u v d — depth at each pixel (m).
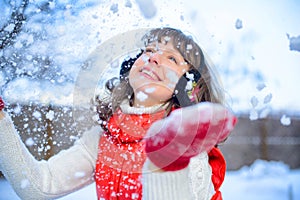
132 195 0.91
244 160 4.52
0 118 0.91
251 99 1.09
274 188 3.16
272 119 4.64
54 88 1.08
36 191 0.94
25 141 1.03
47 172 0.97
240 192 3.01
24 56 1.20
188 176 0.89
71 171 0.98
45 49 1.21
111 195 0.93
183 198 0.89
